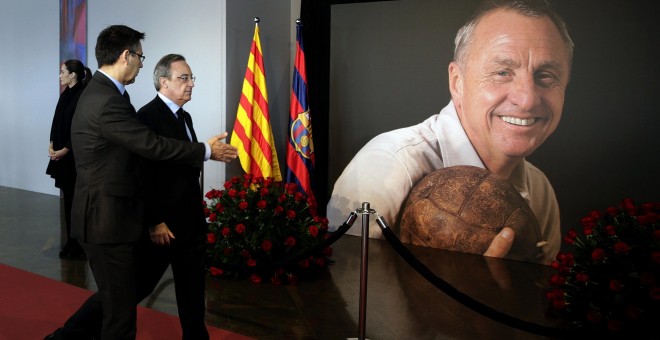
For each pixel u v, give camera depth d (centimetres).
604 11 466
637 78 459
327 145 620
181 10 612
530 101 499
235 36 597
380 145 588
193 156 248
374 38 582
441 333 354
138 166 246
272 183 494
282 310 386
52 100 800
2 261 474
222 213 460
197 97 608
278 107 659
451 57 540
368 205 317
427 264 504
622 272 340
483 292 432
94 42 711
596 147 479
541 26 491
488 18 514
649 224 347
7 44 850
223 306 390
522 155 509
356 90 597
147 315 358
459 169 542
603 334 309
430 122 557
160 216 265
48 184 823
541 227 505
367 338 343
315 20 611
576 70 480
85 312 256
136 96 661
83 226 236
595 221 375
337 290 432
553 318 380
